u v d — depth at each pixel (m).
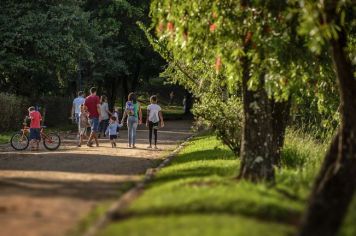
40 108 56.69
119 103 106.00
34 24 53.25
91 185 18.36
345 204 13.09
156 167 24.27
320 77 22.36
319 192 13.62
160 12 19.45
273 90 18.92
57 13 55.81
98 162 25.98
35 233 11.80
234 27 19.08
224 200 13.53
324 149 25.75
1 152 31.95
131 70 78.88
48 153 30.91
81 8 65.69
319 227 11.84
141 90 108.75
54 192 16.75
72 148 34.88
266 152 18.70
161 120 35.19
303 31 15.00
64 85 64.88
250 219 12.34
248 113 18.92
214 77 28.34
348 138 15.89
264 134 18.77
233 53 18.39
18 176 20.59
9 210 13.98
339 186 14.30
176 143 39.34
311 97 25.83
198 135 45.62
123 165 24.88
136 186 17.95
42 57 55.78
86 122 36.62
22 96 56.53
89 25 60.84
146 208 13.25
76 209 14.20
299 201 14.73
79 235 11.66
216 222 11.70
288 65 19.48
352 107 16.30
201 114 25.48
